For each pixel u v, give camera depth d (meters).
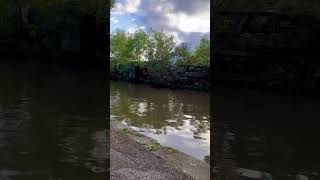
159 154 8.73
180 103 18.66
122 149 8.66
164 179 6.77
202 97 20.28
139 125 12.80
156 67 26.61
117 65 29.38
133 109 16.80
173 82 24.70
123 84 27.64
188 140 10.62
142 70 27.62
